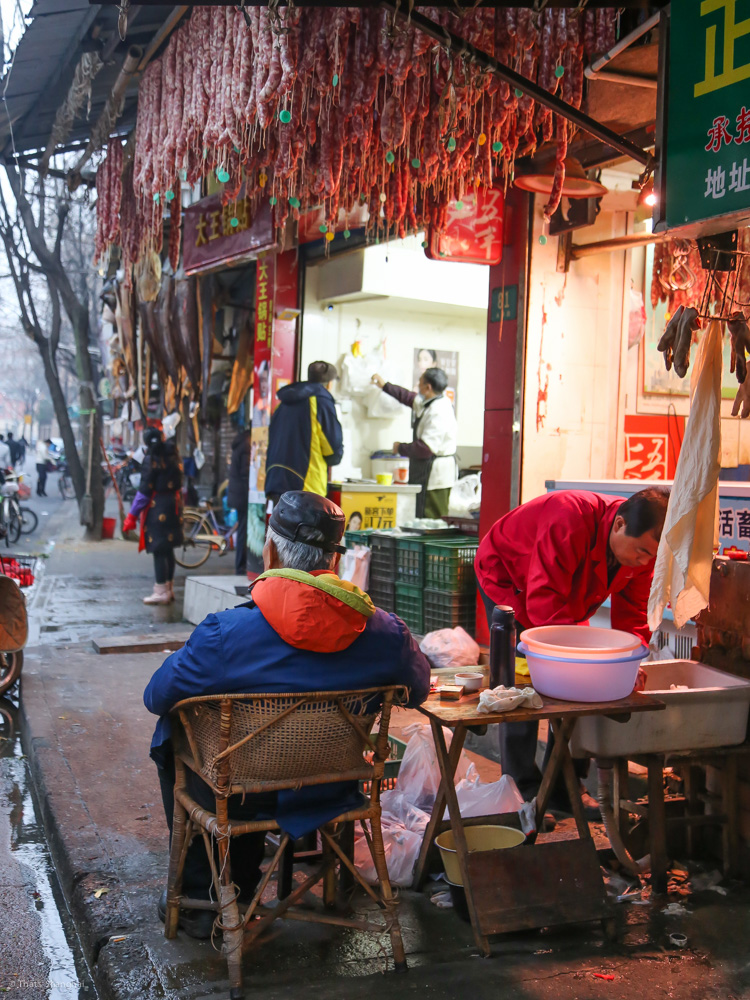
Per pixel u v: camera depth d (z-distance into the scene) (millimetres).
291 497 2623
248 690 2467
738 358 3023
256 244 7445
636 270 6031
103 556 13023
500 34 3637
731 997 2506
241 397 11586
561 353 5852
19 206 13758
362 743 2697
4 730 5266
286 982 2547
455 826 2836
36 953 2947
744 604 3352
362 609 2469
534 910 2775
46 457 28859
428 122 4340
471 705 2902
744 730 3219
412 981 2547
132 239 6910
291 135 4422
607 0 3143
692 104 2793
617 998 2484
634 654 2869
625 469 6102
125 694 5684
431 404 8445
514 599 3555
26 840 3846
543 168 4656
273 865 2596
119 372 13891
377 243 6719
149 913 2951
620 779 3338
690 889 3182
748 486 4141
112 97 6000
